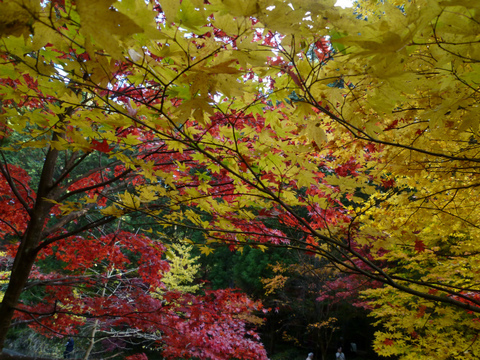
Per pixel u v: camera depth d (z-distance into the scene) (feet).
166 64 3.39
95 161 39.55
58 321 13.97
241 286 42.01
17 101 4.05
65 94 3.76
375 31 2.85
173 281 32.65
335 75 4.07
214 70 3.07
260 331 45.88
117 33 2.16
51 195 11.27
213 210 6.64
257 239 8.59
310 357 34.55
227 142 5.74
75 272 16.44
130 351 38.91
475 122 4.04
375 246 6.38
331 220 8.32
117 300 13.03
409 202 7.59
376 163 7.19
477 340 13.07
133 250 14.12
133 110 4.28
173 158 10.12
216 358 11.82
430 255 11.90
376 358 37.40
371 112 5.89
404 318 14.30
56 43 3.00
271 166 5.95
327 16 2.94
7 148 4.71
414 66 4.54
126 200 6.13
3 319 10.03
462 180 7.07
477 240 9.05
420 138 6.31
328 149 7.25
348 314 35.76
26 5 2.38
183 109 3.40
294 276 36.55
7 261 18.79
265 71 3.85
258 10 2.65
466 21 2.77
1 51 3.14
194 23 2.78
